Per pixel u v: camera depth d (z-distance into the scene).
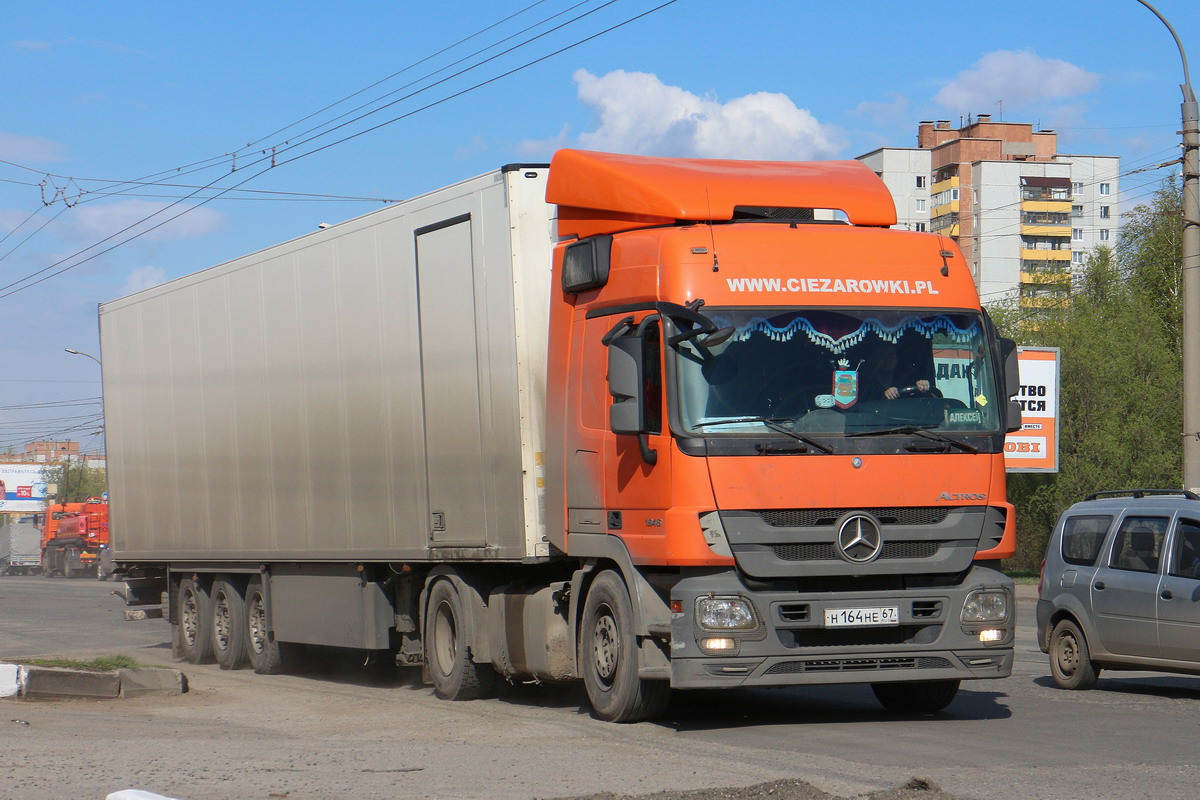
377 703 12.41
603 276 10.20
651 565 9.59
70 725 10.45
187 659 18.30
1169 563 11.73
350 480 13.84
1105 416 37.25
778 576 9.22
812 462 9.27
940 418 9.64
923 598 9.45
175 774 7.93
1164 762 8.11
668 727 9.95
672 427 9.24
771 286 9.56
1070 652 12.62
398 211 12.86
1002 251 101.69
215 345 16.84
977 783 7.37
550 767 8.12
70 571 67.81
